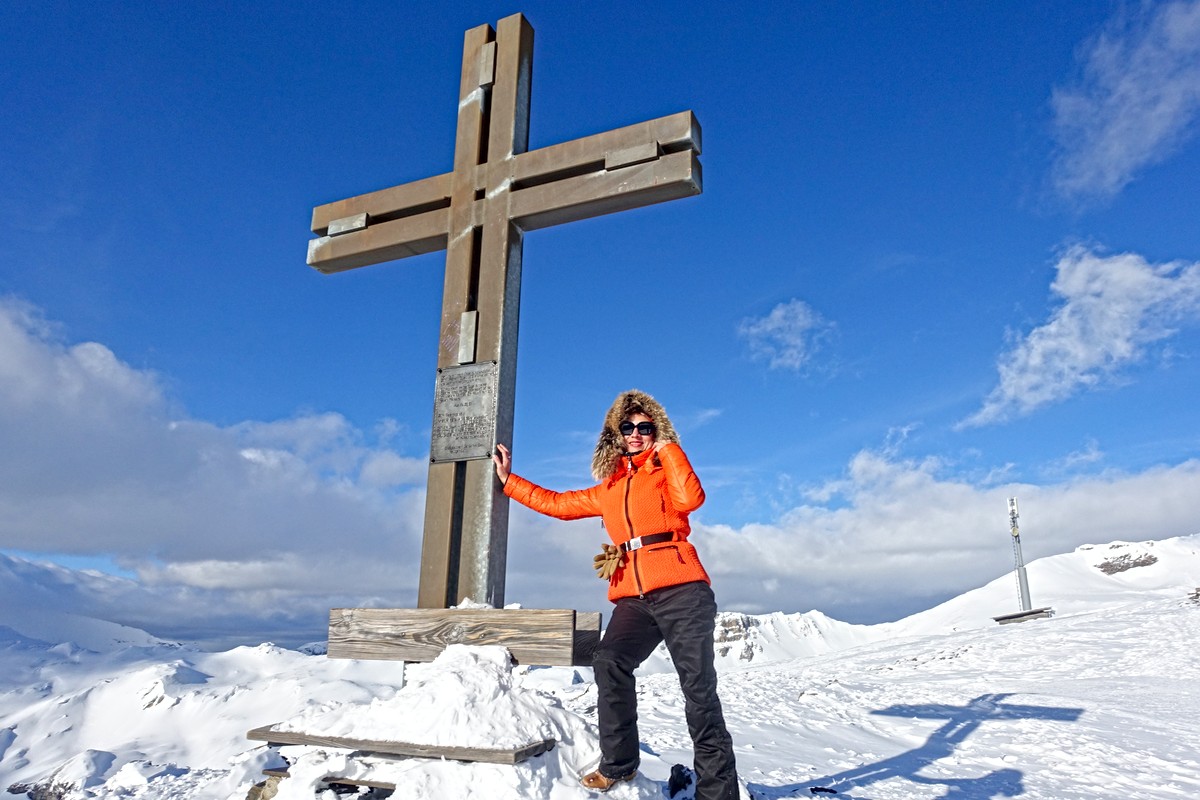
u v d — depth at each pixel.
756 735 7.29
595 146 4.41
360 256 5.16
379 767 3.04
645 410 3.36
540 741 3.11
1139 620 24.64
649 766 4.93
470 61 5.06
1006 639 24.64
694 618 2.99
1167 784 6.17
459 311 4.57
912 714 9.55
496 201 4.66
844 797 4.82
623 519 3.19
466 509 4.21
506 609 3.54
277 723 3.44
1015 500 49.44
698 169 4.27
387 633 3.78
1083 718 9.91
